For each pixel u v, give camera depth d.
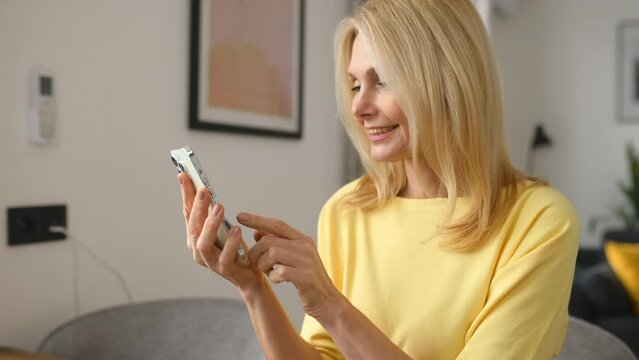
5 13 1.31
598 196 4.60
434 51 0.93
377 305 1.02
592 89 4.59
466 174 0.97
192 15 1.82
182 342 1.38
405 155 1.02
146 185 1.68
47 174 1.41
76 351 1.29
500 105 0.99
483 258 0.95
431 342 0.96
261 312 0.98
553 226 0.90
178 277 1.81
